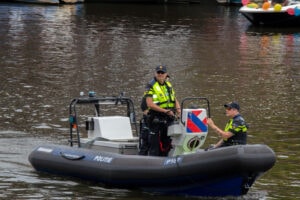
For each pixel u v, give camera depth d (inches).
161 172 934.4
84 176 1005.2
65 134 1316.4
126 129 1063.6
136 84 1884.8
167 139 989.2
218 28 3297.2
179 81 1948.8
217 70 2150.6
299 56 2487.7
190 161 917.2
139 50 2501.2
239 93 1800.0
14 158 1134.4
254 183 1034.7
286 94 1806.1
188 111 964.6
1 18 3277.6
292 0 3656.5
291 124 1459.2
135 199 937.5
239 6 4544.8
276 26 3452.3
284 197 967.6
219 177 909.2
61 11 3678.6
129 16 3592.5
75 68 2101.4
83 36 2795.3
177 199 940.6
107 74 2020.2
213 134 1330.0
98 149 1041.5
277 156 1194.0
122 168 962.1
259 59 2399.1
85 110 1534.2
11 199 932.6
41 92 1729.8
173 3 4512.8
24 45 2518.5
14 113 1483.8
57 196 946.7
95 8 3929.6
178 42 2746.1
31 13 3526.1
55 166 1037.8
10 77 1920.5
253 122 1467.8
